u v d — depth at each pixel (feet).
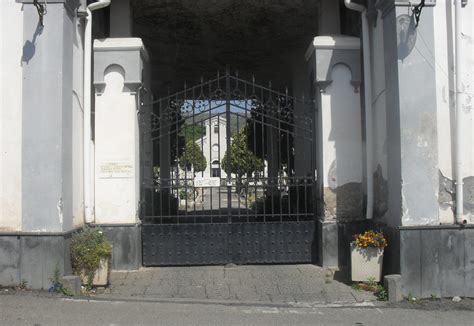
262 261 27.43
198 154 31.71
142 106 28.32
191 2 30.04
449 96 22.75
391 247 23.08
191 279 24.89
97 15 28.60
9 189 22.57
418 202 22.20
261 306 21.20
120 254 26.32
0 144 22.65
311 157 28.50
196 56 40.83
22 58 22.75
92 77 27.17
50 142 22.44
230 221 27.55
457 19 22.58
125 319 19.08
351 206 27.12
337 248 26.84
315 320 19.39
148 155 30.09
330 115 27.37
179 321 19.02
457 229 22.16
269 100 28.40
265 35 36.01
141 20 32.96
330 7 29.35
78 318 19.01
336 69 27.53
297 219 27.94
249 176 28.45
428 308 20.95
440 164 22.58
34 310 19.74
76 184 24.88
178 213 28.04
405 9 22.70
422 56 22.56
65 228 22.72
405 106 22.40
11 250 22.20
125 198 26.68
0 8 22.95
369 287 23.00
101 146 26.84
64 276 22.21
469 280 22.11
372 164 26.12
